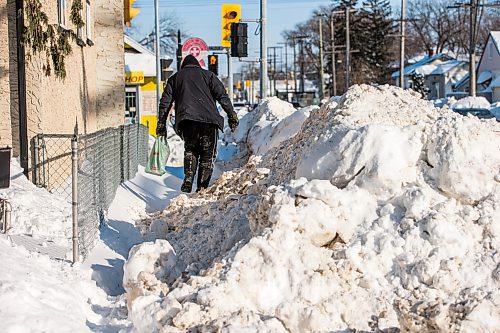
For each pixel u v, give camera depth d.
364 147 7.15
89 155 8.79
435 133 7.09
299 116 14.79
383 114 8.43
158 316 5.66
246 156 17.25
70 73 13.65
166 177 15.47
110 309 6.61
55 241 8.38
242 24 20.52
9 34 11.03
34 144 11.04
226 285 5.91
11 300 5.62
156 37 31.02
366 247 6.35
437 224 6.28
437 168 6.94
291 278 6.04
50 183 11.40
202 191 11.17
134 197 12.52
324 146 7.50
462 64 102.00
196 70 12.20
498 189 6.76
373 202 6.84
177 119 12.03
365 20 100.25
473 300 5.30
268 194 6.82
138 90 32.88
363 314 5.75
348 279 6.09
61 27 12.15
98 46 20.41
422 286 6.03
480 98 43.03
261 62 22.06
